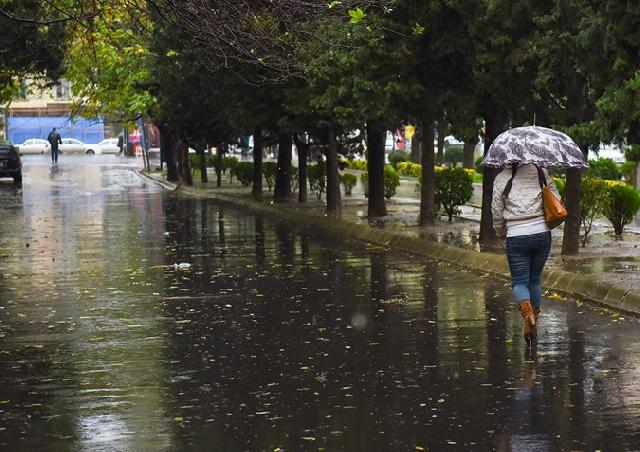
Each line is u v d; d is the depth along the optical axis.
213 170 73.12
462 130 24.92
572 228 21.97
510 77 22.58
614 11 16.11
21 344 14.14
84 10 21.70
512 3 21.55
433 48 23.78
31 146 114.62
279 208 37.69
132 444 9.52
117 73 46.59
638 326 14.68
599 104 16.50
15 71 38.78
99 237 29.02
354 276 20.42
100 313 16.48
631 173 38.97
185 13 16.50
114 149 117.25
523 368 12.26
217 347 13.80
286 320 15.70
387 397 11.07
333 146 34.62
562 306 16.44
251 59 18.47
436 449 9.27
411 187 49.50
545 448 9.23
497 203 13.80
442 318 15.60
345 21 22.38
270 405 10.81
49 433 9.92
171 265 22.53
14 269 22.00
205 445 9.45
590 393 11.06
